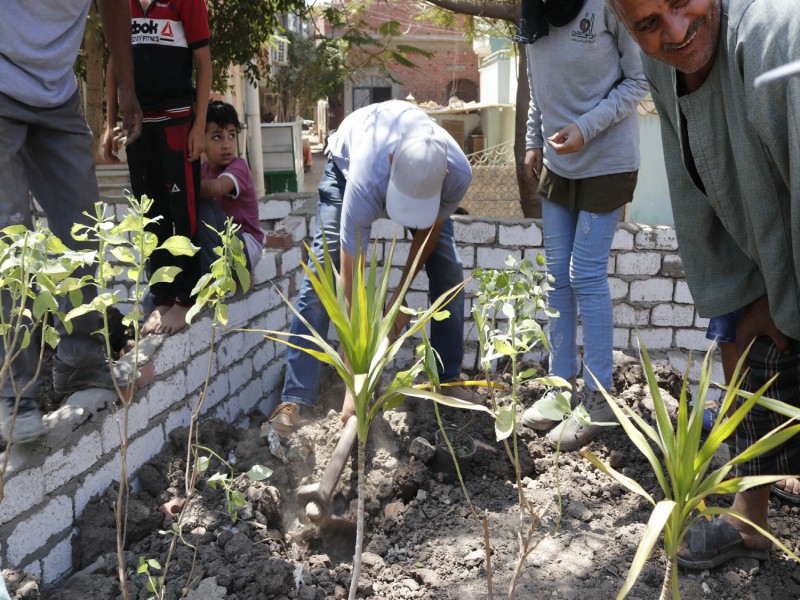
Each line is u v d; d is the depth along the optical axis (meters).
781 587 2.58
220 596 2.40
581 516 2.96
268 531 2.82
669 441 1.51
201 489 2.97
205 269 3.77
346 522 2.88
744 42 1.87
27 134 2.69
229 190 3.98
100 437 2.73
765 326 2.43
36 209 5.15
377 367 1.68
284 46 16.59
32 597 2.18
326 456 3.31
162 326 3.45
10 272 1.63
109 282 4.91
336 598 2.51
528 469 3.30
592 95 3.25
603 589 2.51
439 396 1.69
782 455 2.50
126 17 3.18
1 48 2.42
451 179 3.05
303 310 3.57
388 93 23.50
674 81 2.12
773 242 2.11
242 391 4.12
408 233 4.84
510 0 6.32
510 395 3.90
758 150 2.00
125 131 3.34
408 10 8.66
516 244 4.82
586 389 3.56
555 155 3.36
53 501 2.48
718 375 4.76
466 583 2.56
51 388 3.34
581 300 3.42
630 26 1.93
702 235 2.45
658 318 4.94
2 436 2.39
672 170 2.42
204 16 3.54
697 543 2.60
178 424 3.35
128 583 2.46
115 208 5.02
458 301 3.65
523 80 6.34
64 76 2.64
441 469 3.21
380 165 2.92
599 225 3.35
